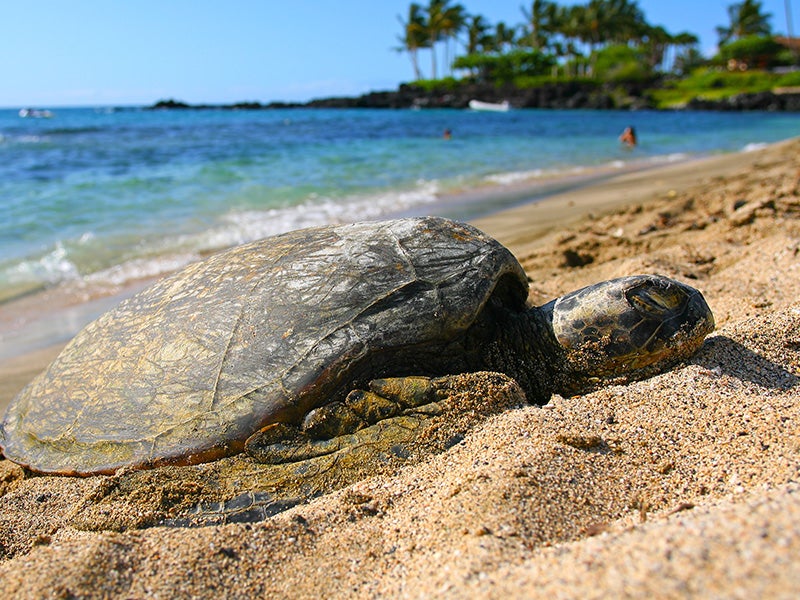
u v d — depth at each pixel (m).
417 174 14.12
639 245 6.67
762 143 23.12
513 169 15.20
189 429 2.94
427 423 2.91
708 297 4.82
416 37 83.00
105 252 7.85
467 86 81.75
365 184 12.58
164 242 8.23
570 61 87.44
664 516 2.20
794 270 5.06
